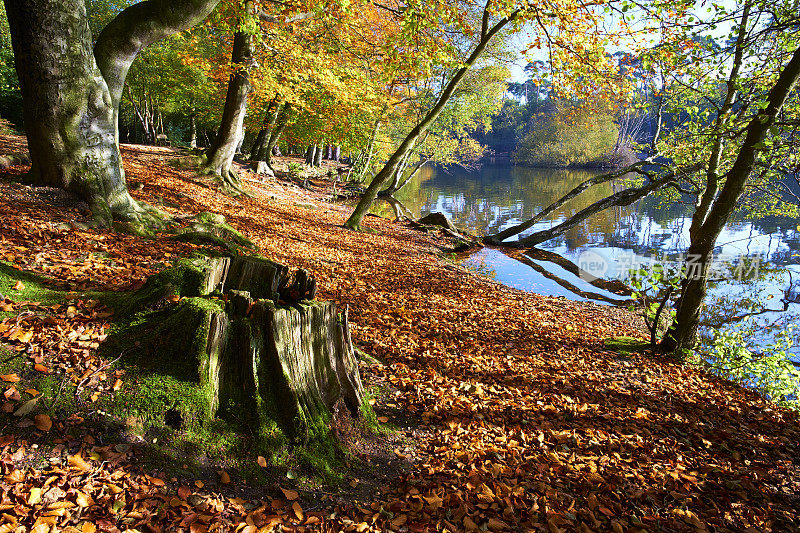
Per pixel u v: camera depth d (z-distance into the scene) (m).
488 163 82.50
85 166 7.11
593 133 57.91
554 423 4.67
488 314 8.60
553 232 17.45
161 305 3.83
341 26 13.81
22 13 6.22
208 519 2.60
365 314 7.31
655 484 3.88
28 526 2.24
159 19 7.29
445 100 15.37
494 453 3.87
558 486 3.58
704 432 5.07
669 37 8.64
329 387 3.76
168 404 3.10
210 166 15.73
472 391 5.10
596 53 11.20
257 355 3.41
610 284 12.86
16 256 5.06
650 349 7.71
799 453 4.90
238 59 14.76
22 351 3.28
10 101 30.47
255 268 4.09
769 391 6.66
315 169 34.47
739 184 6.57
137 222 7.47
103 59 7.21
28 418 2.81
